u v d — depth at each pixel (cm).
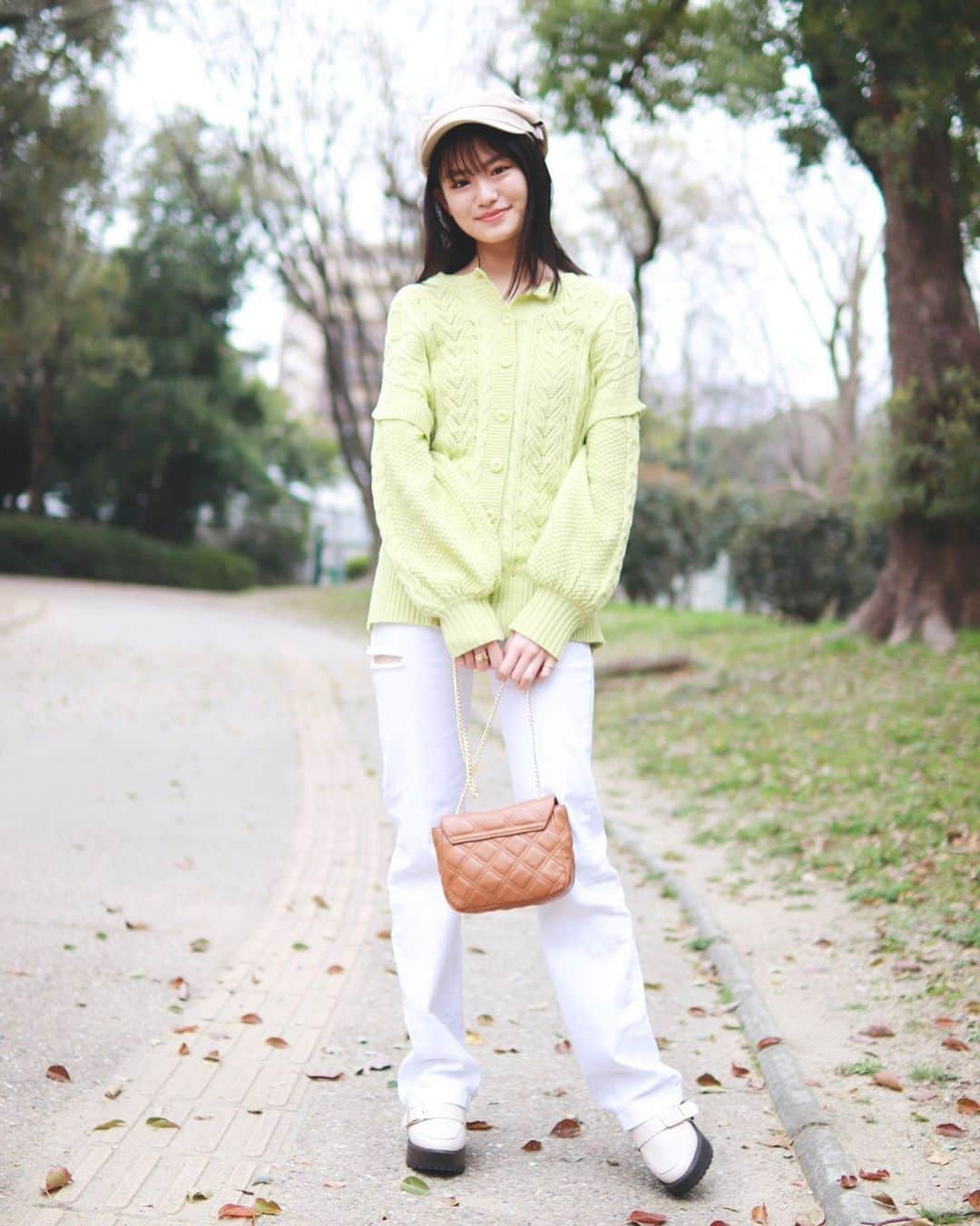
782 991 380
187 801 641
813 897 491
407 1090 255
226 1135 266
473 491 244
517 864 229
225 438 3431
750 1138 279
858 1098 296
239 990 367
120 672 1188
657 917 478
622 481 246
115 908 441
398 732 247
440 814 250
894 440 1014
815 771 691
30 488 3472
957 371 974
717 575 2667
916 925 432
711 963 418
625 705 1029
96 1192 236
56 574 3219
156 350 3331
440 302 253
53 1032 318
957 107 720
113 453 3428
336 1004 360
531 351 248
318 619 2423
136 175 2238
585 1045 241
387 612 247
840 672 961
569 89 1079
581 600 238
